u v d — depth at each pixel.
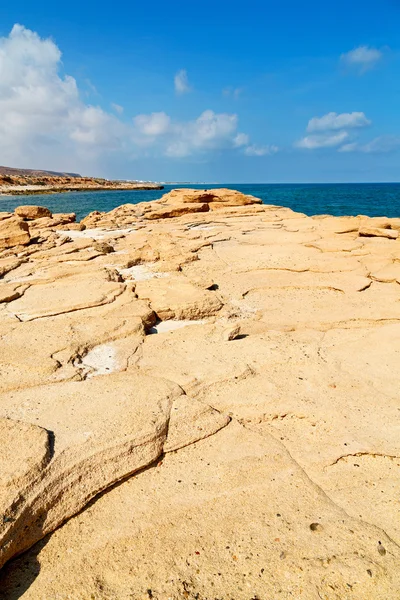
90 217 24.89
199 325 7.28
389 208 40.91
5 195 75.75
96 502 3.79
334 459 4.34
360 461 4.33
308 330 7.59
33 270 11.37
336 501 3.86
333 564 3.22
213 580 3.14
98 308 8.01
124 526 3.56
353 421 4.86
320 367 5.98
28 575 3.17
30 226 20.50
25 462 3.60
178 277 10.47
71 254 13.00
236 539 3.45
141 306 7.89
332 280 10.38
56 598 3.02
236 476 4.08
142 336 6.87
